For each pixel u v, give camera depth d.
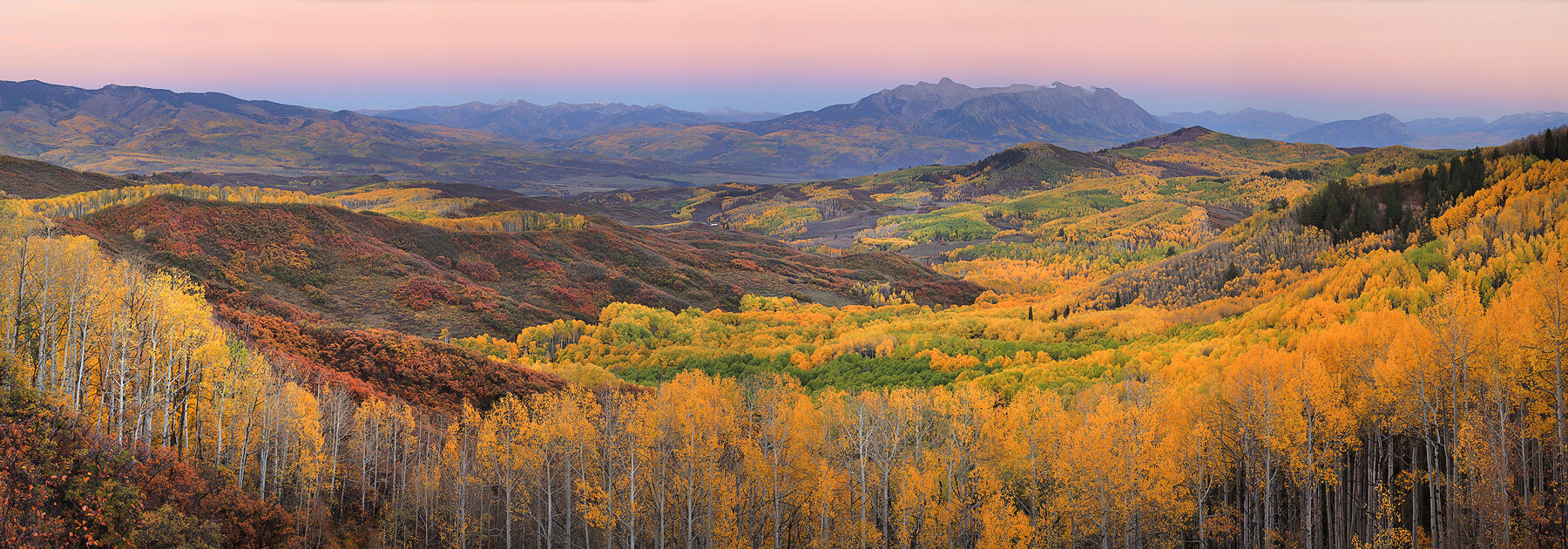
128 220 188.38
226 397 58.12
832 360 138.50
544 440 62.28
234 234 198.38
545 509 66.88
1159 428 58.66
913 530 58.69
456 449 66.00
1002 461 62.38
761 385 85.88
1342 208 161.88
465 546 62.44
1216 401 60.25
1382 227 143.88
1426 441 54.94
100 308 54.69
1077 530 57.34
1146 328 131.00
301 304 181.12
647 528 59.31
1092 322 148.62
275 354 82.19
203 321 61.84
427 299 194.88
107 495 39.16
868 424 62.44
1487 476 47.97
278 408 60.22
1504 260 88.62
